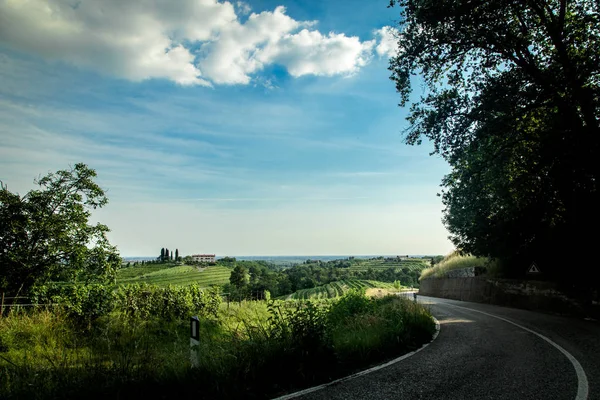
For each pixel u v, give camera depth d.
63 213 14.66
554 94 14.93
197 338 5.69
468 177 18.30
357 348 7.74
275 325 7.29
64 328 9.84
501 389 5.47
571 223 17.20
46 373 5.24
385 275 119.88
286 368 6.09
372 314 11.96
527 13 15.75
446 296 39.22
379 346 8.21
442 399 5.03
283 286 104.94
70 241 14.48
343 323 11.40
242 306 18.72
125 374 5.12
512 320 14.93
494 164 17.84
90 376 5.03
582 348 8.62
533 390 5.41
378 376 6.25
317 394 5.27
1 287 12.80
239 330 7.77
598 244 15.98
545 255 20.64
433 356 7.93
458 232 25.08
